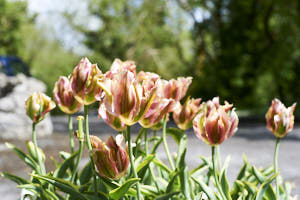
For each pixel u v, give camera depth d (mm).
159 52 29234
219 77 23016
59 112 20500
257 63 22641
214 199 1130
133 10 29203
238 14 22844
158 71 28547
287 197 1548
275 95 23000
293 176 4750
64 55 31016
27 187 1125
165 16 28719
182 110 1328
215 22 23578
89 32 29672
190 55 29922
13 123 9117
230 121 1113
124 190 914
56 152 6375
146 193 1219
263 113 19047
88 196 1040
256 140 9516
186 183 1156
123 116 917
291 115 1320
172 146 7211
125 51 29641
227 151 7305
